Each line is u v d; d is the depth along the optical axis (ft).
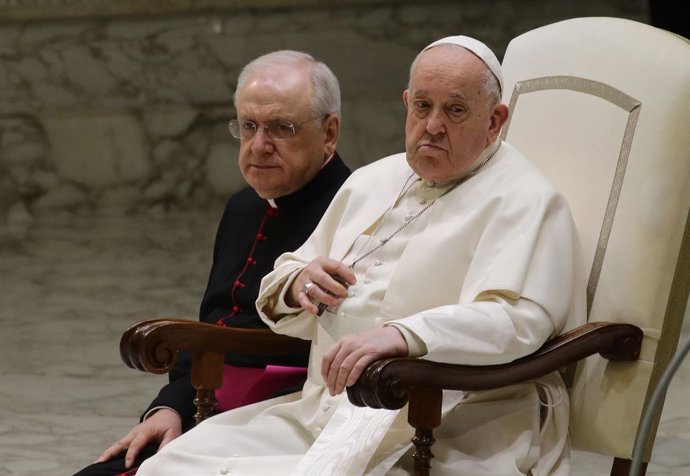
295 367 43.83
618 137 38.47
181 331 39.29
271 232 46.88
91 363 75.31
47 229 118.73
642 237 37.04
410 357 33.27
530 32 42.80
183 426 44.45
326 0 121.39
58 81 124.47
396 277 37.81
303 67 45.55
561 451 36.73
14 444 60.44
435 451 35.50
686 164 36.88
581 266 37.47
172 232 115.65
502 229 36.73
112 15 123.03
